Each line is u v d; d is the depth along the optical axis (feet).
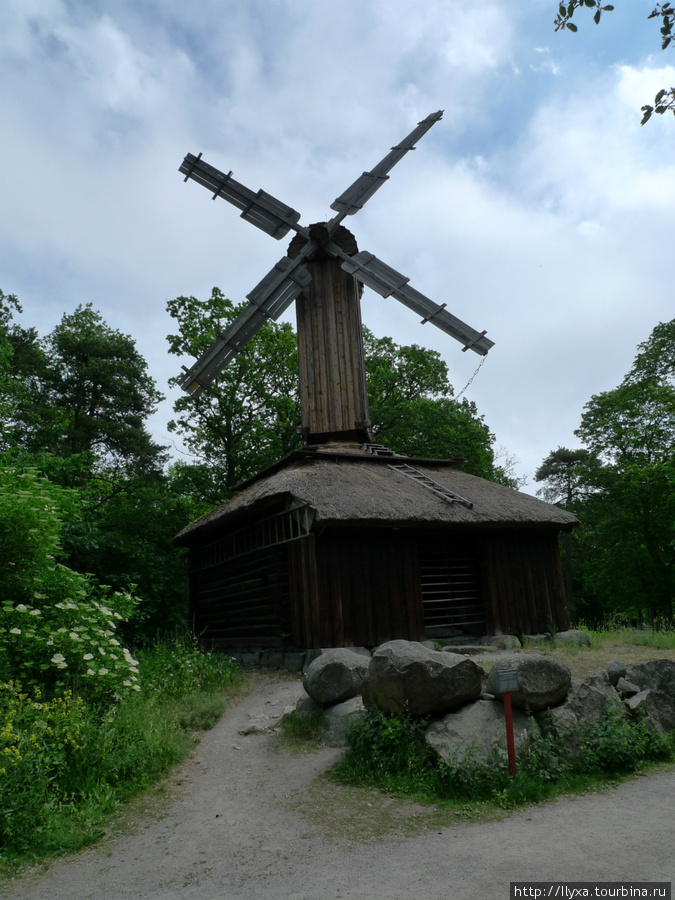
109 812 19.12
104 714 23.85
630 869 14.21
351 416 52.06
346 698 26.04
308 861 15.70
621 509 95.96
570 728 22.27
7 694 22.06
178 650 37.86
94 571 58.34
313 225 54.24
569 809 18.54
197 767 23.22
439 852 15.76
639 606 104.01
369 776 20.81
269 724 27.50
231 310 85.05
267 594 42.01
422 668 21.84
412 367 92.68
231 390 84.12
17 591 27.30
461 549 44.62
